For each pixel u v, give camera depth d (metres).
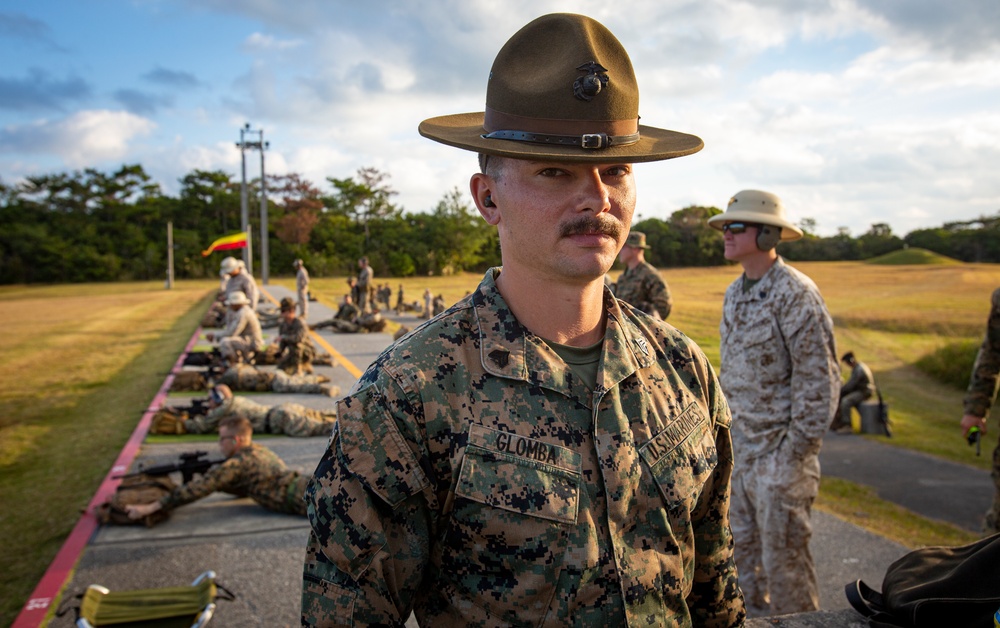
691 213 56.69
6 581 4.54
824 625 2.03
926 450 8.94
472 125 1.43
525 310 1.29
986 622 1.70
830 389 3.21
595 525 1.18
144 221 75.75
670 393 1.36
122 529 4.88
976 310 23.94
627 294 7.21
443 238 73.38
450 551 1.18
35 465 7.35
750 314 3.45
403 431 1.16
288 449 7.03
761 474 3.35
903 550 4.93
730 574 1.47
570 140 1.17
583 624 1.16
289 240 74.19
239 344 11.72
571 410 1.23
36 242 65.31
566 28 1.21
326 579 1.15
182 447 7.15
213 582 3.53
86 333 21.66
